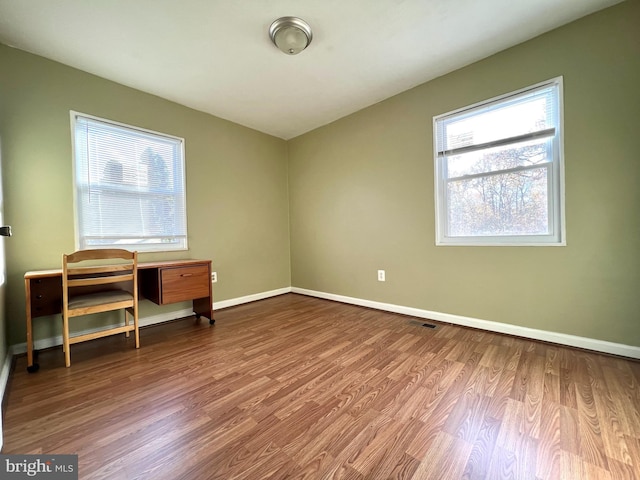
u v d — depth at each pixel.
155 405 1.40
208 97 2.81
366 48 2.12
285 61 2.25
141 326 2.64
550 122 2.03
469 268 2.44
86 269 1.96
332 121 3.46
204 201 3.12
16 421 1.28
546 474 0.96
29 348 1.78
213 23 1.82
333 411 1.33
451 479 0.95
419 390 1.49
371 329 2.48
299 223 3.98
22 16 1.72
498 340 2.16
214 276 3.21
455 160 2.51
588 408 1.30
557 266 2.02
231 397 1.46
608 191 1.82
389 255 3.00
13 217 2.01
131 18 1.76
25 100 2.06
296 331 2.46
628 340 1.79
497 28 1.94
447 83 2.48
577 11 1.81
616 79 1.77
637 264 1.75
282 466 1.02
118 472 0.99
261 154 3.74
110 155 2.48
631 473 0.95
